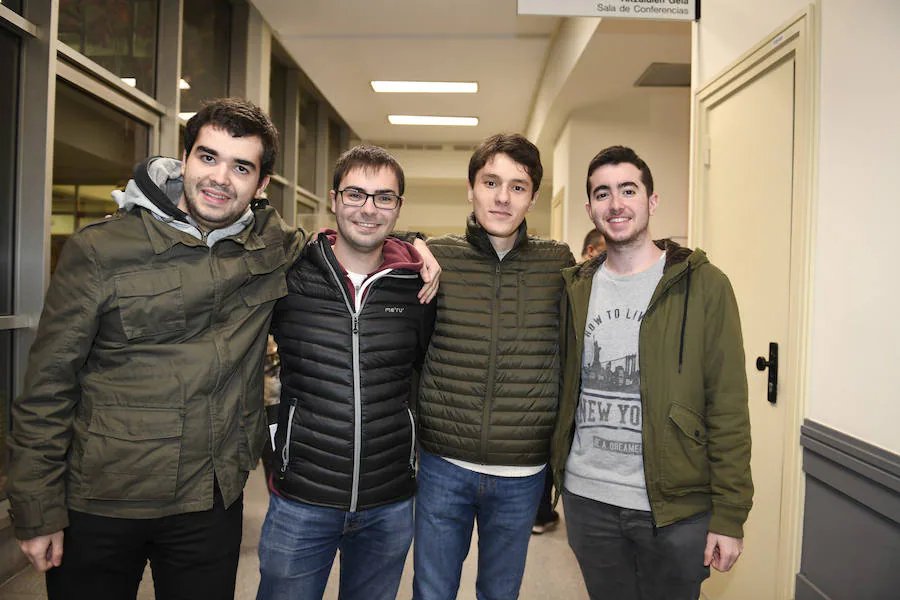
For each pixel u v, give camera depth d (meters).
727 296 1.36
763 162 2.05
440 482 1.56
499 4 4.79
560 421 1.53
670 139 5.46
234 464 1.29
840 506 1.62
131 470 1.16
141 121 3.54
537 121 6.83
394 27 5.24
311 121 7.81
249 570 2.46
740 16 2.20
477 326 1.54
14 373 2.52
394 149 9.66
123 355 1.20
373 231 1.39
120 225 1.21
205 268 1.25
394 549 1.46
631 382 1.40
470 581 2.47
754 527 2.05
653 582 1.41
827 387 1.68
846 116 1.61
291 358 1.40
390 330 1.43
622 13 2.54
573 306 1.49
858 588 1.55
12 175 2.49
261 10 4.98
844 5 1.62
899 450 1.38
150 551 1.28
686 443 1.34
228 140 1.24
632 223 1.40
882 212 1.46
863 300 1.52
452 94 6.94
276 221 1.45
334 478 1.36
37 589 2.29
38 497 1.12
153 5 3.67
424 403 1.57
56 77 2.73
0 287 2.46
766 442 1.99
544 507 2.97
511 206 1.51
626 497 1.38
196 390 1.22
